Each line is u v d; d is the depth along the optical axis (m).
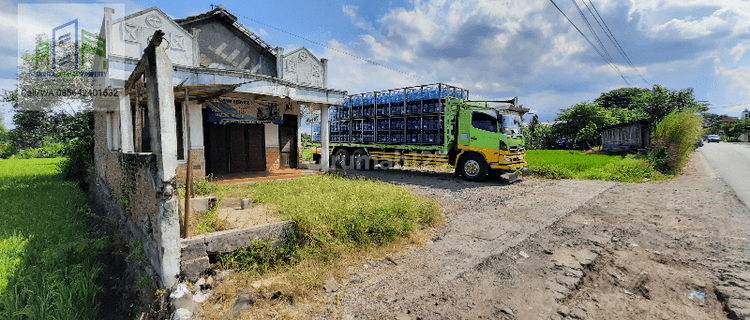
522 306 3.55
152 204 4.29
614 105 47.16
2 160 25.23
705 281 4.03
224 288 3.88
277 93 9.42
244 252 4.56
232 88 6.85
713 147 31.39
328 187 8.33
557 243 5.47
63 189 10.77
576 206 8.09
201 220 5.01
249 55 10.93
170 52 8.24
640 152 21.42
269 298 3.76
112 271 5.41
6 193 9.82
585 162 16.03
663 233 5.85
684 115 14.86
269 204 6.62
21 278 4.36
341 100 11.72
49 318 3.87
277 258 4.79
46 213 7.48
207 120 9.81
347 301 3.72
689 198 8.55
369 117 15.29
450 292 3.89
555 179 13.12
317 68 11.69
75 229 6.60
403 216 6.21
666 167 14.28
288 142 12.61
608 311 3.46
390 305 3.62
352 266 4.64
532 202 8.60
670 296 3.74
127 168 5.93
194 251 4.13
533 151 26.69
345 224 5.39
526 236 5.85
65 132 15.34
